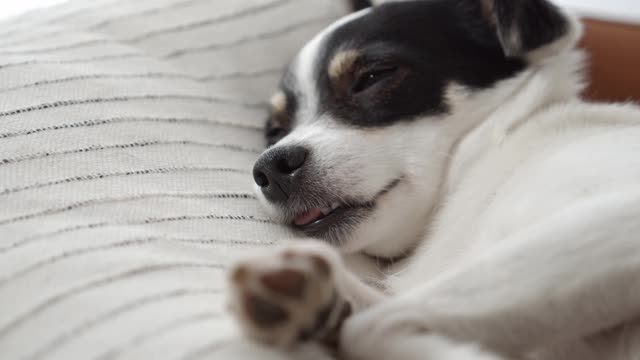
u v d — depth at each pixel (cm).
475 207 33
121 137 33
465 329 26
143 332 24
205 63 40
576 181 29
